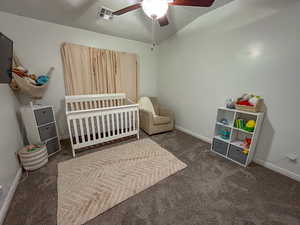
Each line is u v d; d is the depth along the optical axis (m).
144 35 2.87
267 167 1.79
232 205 1.24
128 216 1.13
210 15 2.17
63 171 1.66
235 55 1.95
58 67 2.30
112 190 1.39
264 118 1.75
